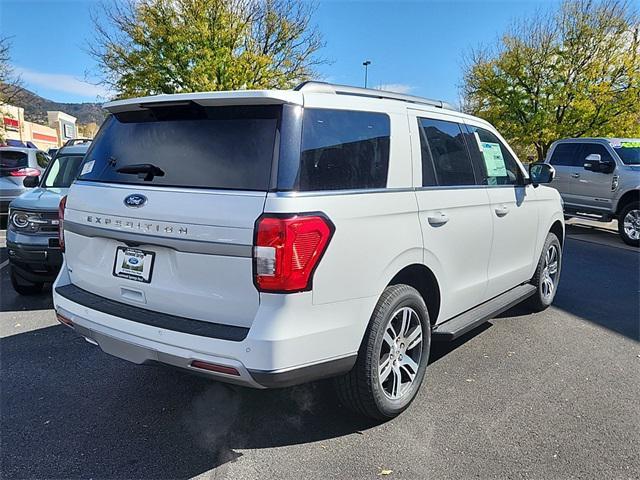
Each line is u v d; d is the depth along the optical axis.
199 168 2.66
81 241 3.17
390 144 3.09
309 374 2.55
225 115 2.71
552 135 20.92
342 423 3.15
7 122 34.31
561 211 5.54
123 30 20.22
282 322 2.40
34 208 5.34
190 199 2.57
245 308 2.46
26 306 5.54
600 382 3.74
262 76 20.80
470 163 3.90
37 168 11.74
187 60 20.00
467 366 4.01
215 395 3.51
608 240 11.03
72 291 3.23
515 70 21.72
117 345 2.81
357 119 2.92
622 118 20.22
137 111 3.04
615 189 10.64
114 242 2.95
